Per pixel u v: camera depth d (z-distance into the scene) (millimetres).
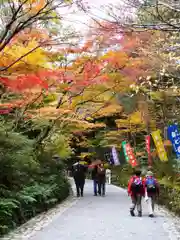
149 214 12711
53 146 17078
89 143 30266
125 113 19641
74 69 11117
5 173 11359
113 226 10617
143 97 16828
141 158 23516
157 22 5746
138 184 12797
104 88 12625
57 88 10797
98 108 15422
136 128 22703
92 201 17953
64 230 9938
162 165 17844
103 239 8711
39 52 8492
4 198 10492
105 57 10797
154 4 5422
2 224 9461
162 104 17562
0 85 9633
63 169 23266
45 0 7438
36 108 12852
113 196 20703
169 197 15266
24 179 13047
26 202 11438
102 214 13242
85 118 15961
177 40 8680
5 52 8102
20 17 7781
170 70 9297
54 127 16188
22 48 8227
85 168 20906
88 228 10258
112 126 29391
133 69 11047
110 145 28047
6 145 11094
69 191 22734
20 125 13961
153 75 11461
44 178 16203
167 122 17875
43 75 8672
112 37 9883
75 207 15438
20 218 11164
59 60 11117
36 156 15562
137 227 10484
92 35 9117
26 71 8469
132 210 12867
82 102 13578
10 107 10742
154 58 9414
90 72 10508
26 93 10391
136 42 9531
